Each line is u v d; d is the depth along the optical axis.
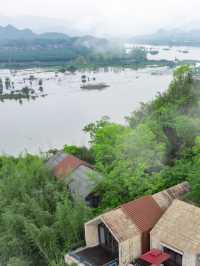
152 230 21.48
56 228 24.72
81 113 105.06
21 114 109.12
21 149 71.62
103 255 22.16
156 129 38.53
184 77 50.91
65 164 39.28
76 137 78.12
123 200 28.69
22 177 33.75
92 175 31.83
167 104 45.50
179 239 20.23
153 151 31.58
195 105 43.53
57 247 23.92
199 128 37.78
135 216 22.50
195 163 29.11
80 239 24.58
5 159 43.41
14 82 189.50
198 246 19.31
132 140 31.33
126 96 131.88
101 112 104.50
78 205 26.69
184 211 21.69
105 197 30.16
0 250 24.08
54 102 127.75
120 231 21.25
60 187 33.72
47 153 52.41
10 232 24.86
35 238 23.39
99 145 33.69
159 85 157.12
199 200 25.14
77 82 181.75
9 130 88.69
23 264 22.20
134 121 46.31
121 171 29.11
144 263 20.36
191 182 26.27
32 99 137.75
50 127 89.62
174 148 38.16
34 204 27.34
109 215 21.89
